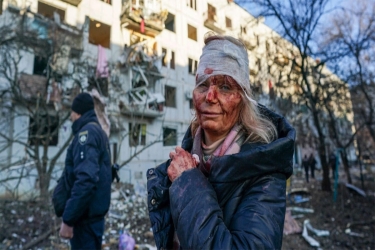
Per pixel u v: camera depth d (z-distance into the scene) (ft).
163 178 2.97
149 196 2.81
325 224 19.29
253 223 1.96
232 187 2.29
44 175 16.57
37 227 12.60
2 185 15.25
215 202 2.15
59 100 19.15
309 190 31.32
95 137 5.88
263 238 1.87
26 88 19.71
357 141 33.45
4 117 19.30
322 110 30.40
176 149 2.69
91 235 5.87
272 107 19.26
